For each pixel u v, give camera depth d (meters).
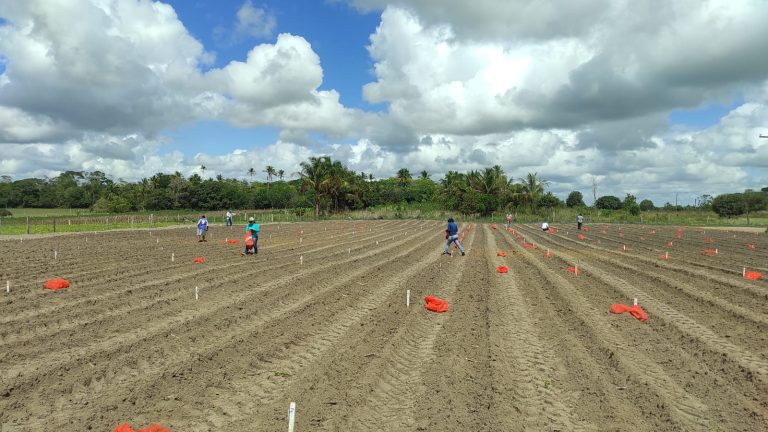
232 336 10.43
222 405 7.08
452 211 83.44
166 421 6.57
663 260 24.53
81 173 111.81
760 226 62.00
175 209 91.38
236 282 16.55
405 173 137.50
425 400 7.30
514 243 35.41
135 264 20.77
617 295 15.06
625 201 83.94
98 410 6.83
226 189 97.00
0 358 8.79
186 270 19.17
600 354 9.40
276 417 6.70
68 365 8.42
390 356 9.18
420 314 12.52
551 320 11.98
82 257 23.06
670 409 7.02
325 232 45.50
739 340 10.39
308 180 76.19
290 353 9.39
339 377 8.14
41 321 11.25
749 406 7.14
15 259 22.08
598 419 6.75
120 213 78.00
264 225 57.62
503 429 6.43
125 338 10.12
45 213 80.75
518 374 8.38
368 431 6.34
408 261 23.16
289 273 18.64
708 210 97.00
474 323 11.66
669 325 11.43
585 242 37.06
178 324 11.22
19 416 6.65
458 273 19.70
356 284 16.59
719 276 18.98
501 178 84.94
